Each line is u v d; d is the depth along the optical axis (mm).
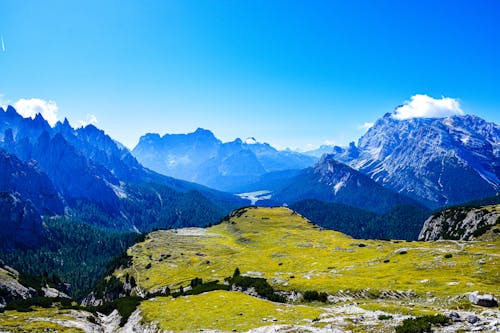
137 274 178625
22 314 73750
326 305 64812
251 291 83188
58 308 84750
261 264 126250
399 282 67250
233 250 196500
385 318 40438
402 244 120438
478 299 46375
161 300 82625
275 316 54125
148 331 59844
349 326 39594
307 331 39719
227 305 65125
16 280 153750
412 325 34281
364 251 117125
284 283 81062
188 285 126938
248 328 49312
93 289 196125
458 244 102688
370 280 72000
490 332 30484
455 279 62688
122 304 87250
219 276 123500
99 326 75875
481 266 68500
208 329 51844
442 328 33312
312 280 79875
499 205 189875
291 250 146750
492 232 129250
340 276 81812
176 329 54812
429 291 58344
